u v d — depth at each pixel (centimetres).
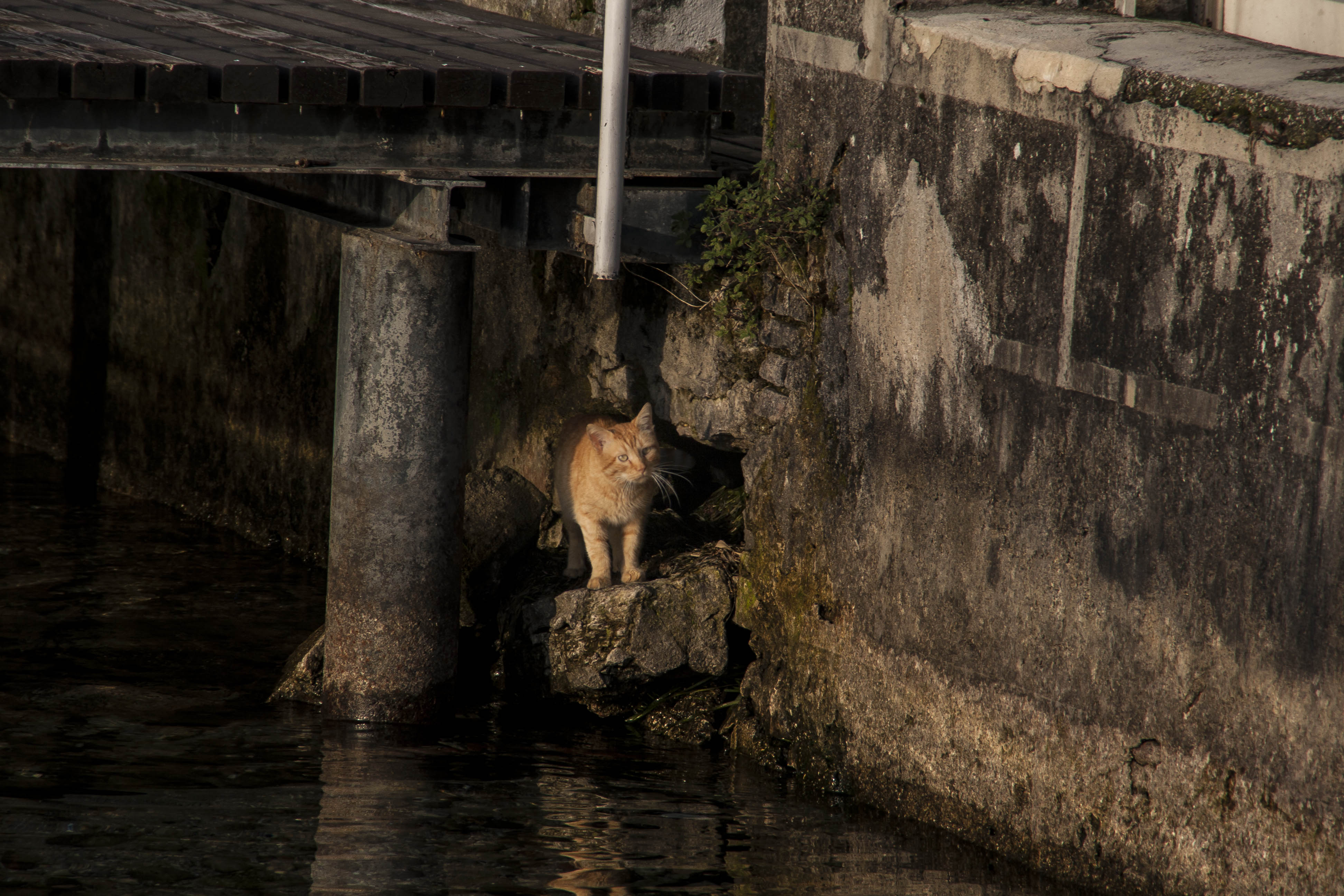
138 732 1345
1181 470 955
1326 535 863
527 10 1797
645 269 1498
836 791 1267
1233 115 903
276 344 2064
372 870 1055
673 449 1616
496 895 1019
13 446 2583
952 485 1141
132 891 1005
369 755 1307
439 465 1374
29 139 1142
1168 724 976
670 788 1262
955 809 1155
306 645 1530
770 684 1352
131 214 2302
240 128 1208
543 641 1481
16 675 1507
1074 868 1052
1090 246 1009
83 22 1377
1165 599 972
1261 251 893
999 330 1088
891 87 1178
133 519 2208
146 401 2319
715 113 1346
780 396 1342
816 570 1297
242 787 1215
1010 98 1062
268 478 2102
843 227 1246
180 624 1727
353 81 1211
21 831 1102
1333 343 852
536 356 1697
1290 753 894
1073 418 1032
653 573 1471
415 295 1335
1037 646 1073
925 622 1174
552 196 1341
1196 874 960
